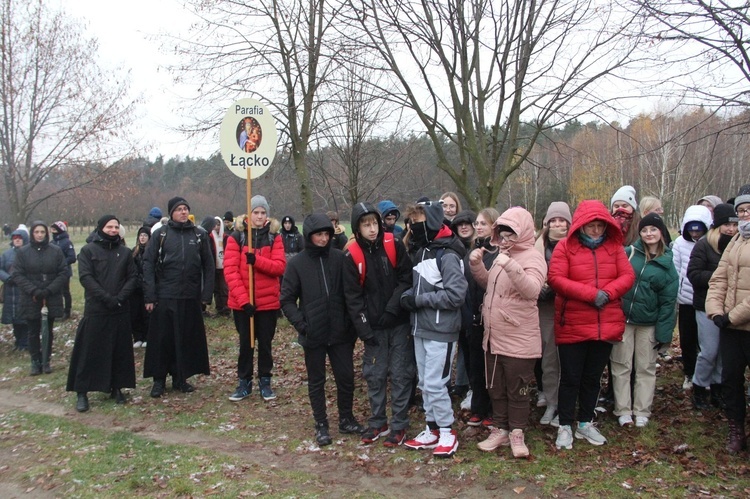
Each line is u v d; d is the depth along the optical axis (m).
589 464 4.20
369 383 4.87
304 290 4.84
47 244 7.61
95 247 6.10
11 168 15.33
